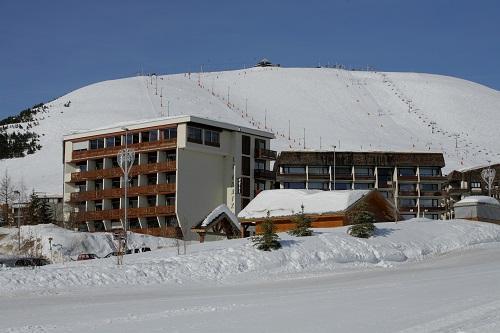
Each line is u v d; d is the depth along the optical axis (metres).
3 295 28.56
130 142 91.81
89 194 93.19
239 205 91.06
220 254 39.19
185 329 16.38
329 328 15.88
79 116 188.62
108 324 17.80
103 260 43.50
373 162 119.44
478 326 15.10
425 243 49.03
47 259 60.59
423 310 18.42
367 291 25.52
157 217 85.88
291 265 39.62
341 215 56.28
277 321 17.41
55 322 18.66
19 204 96.19
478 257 44.84
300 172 118.12
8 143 168.25
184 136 85.62
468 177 127.50
